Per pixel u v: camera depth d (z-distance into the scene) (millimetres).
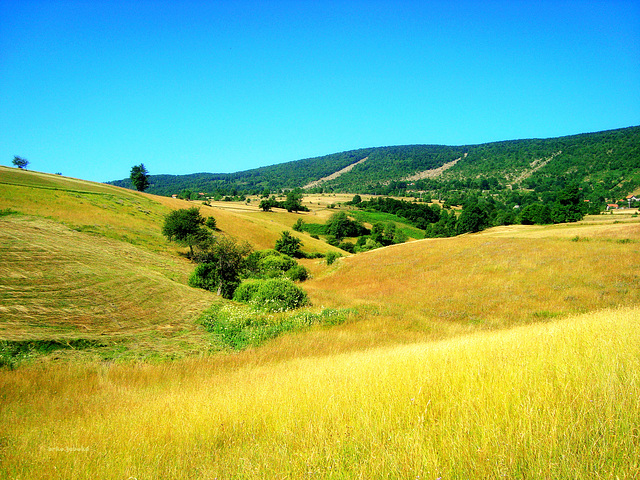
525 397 4082
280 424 4852
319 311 20609
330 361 10539
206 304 21172
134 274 22984
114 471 4059
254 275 35250
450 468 2992
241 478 3512
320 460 3514
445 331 17938
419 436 3570
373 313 21531
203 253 29109
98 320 14688
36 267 18266
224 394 7230
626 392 3758
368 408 4816
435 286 29719
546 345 6445
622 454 2873
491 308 22375
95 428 5797
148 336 14258
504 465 2898
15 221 30688
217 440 4805
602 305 20062
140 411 6539
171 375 10359
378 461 3260
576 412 3621
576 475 2689
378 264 41750
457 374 5477
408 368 6445
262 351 13812
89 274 19781
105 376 9805
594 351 5508
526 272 28688
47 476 4074
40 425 6234
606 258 28406
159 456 4324
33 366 9727
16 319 12711
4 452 4809
